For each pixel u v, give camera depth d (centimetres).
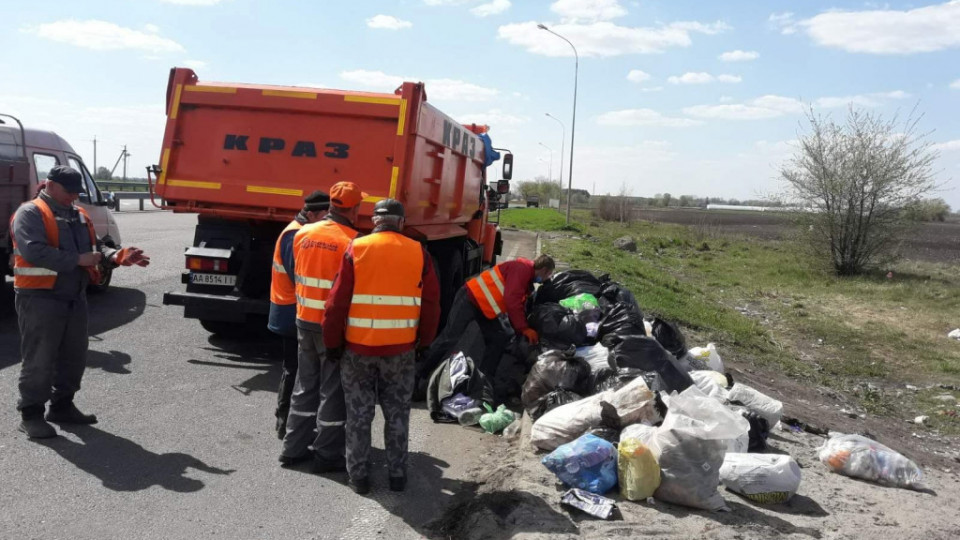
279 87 733
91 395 615
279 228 777
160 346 795
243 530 400
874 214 2422
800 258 2608
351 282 433
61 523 394
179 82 740
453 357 646
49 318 500
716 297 1848
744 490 467
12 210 843
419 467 508
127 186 4084
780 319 1602
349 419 450
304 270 470
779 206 2588
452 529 414
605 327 705
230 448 521
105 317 911
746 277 2334
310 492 455
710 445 441
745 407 619
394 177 713
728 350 1145
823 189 2444
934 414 977
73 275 514
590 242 2795
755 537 404
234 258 751
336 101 720
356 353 440
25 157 945
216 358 761
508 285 698
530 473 469
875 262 2530
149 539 383
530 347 696
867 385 1112
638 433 466
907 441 832
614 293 822
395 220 451
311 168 726
